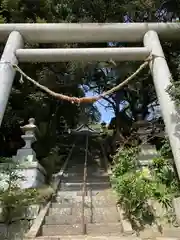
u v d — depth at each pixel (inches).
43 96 422.9
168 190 268.2
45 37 354.0
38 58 336.2
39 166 321.4
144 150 335.9
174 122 277.7
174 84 266.5
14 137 438.0
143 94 520.7
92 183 368.2
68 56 334.3
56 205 286.7
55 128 491.8
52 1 401.7
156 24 355.6
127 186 259.1
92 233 235.5
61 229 240.2
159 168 291.0
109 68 464.4
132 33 353.1
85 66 429.1
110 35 352.5
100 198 307.4
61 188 351.3
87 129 831.7
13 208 252.7
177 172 270.1
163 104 294.7
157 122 477.4
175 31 357.1
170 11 420.8
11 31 350.3
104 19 412.2
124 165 295.6
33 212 258.8
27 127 345.7
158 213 255.8
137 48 337.7
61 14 403.9
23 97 418.6
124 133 565.3
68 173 422.0
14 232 245.3
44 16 414.6
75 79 453.7
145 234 228.8
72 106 536.1
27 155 322.7
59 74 451.5
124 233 227.9
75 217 258.7
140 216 246.5
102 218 259.6
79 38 354.3
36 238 217.3
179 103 263.0
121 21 422.6
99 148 604.7
